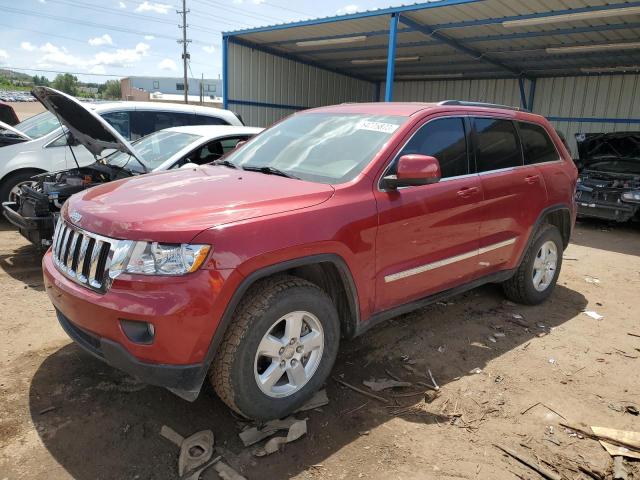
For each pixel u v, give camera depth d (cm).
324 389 329
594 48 1322
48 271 298
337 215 297
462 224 383
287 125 432
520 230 448
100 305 249
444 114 387
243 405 270
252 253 257
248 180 328
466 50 1452
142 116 809
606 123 1727
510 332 434
